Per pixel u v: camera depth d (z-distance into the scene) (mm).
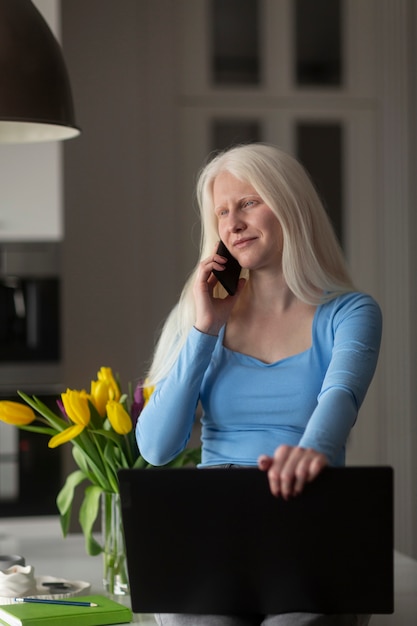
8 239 4559
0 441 4527
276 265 2285
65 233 5418
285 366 2223
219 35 5566
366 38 5664
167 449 2252
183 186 5555
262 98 5617
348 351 2121
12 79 2332
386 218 5668
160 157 5508
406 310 5656
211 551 1796
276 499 1752
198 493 1773
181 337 2361
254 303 2320
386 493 1725
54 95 2404
